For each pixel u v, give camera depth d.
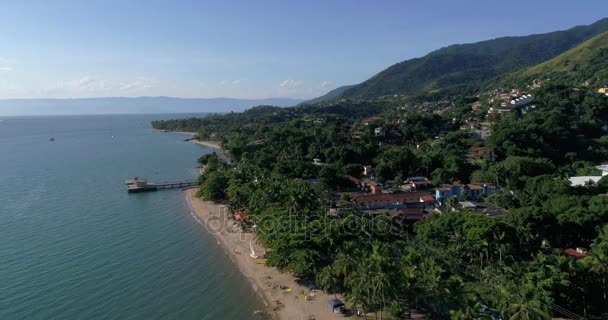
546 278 63.34
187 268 87.38
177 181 183.62
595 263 63.91
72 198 148.00
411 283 61.31
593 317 62.00
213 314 69.56
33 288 76.31
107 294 74.88
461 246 79.94
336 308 68.44
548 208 99.25
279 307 71.50
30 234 106.19
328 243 80.50
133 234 108.44
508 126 187.12
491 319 55.25
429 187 147.88
